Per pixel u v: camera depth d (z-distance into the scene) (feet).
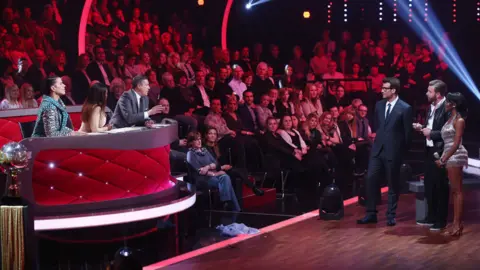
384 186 44.24
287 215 36.58
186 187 33.58
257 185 43.21
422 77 64.08
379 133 33.30
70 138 28.07
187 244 30.48
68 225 27.81
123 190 29.94
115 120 32.40
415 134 58.29
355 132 49.70
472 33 68.28
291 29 67.97
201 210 35.91
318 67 61.98
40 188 28.35
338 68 62.95
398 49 64.39
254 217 36.09
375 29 69.31
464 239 30.66
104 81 46.47
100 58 46.85
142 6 58.49
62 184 28.63
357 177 47.14
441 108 31.68
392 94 32.78
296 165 43.96
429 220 32.78
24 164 21.88
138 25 53.93
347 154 48.06
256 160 43.37
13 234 21.31
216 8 63.41
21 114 34.91
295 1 67.72
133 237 31.12
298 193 43.37
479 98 67.92
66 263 28.17
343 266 26.78
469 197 40.52
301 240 30.96
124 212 28.78
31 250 21.62
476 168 51.24
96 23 51.06
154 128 31.04
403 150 33.04
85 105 30.17
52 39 48.67
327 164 46.19
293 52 61.98
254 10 66.95
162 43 54.95
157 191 31.65
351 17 68.95
